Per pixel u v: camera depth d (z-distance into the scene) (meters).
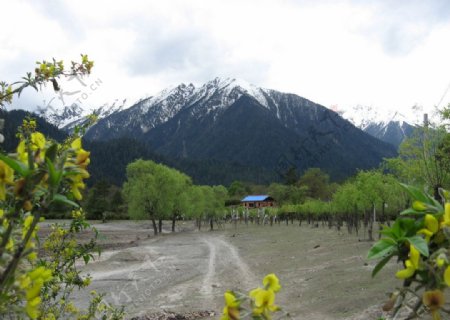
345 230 36.66
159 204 46.34
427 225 1.00
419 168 14.22
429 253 1.03
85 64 2.43
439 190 1.08
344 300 9.94
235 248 29.56
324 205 42.81
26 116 2.32
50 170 1.07
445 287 0.95
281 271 16.94
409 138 14.72
